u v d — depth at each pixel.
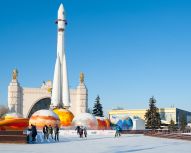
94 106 133.12
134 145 35.53
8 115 87.19
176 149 29.84
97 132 74.12
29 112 131.38
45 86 134.25
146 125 123.00
